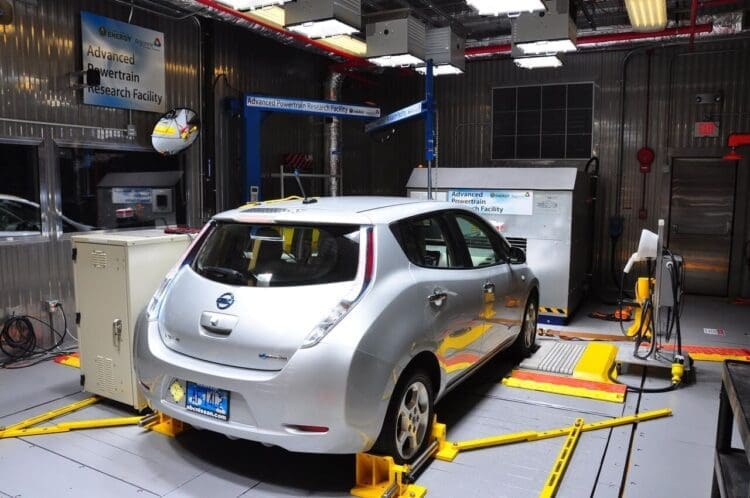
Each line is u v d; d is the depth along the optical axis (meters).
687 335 6.87
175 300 3.43
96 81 5.91
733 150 8.73
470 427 4.07
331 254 3.24
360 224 3.30
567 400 4.59
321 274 3.17
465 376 4.15
